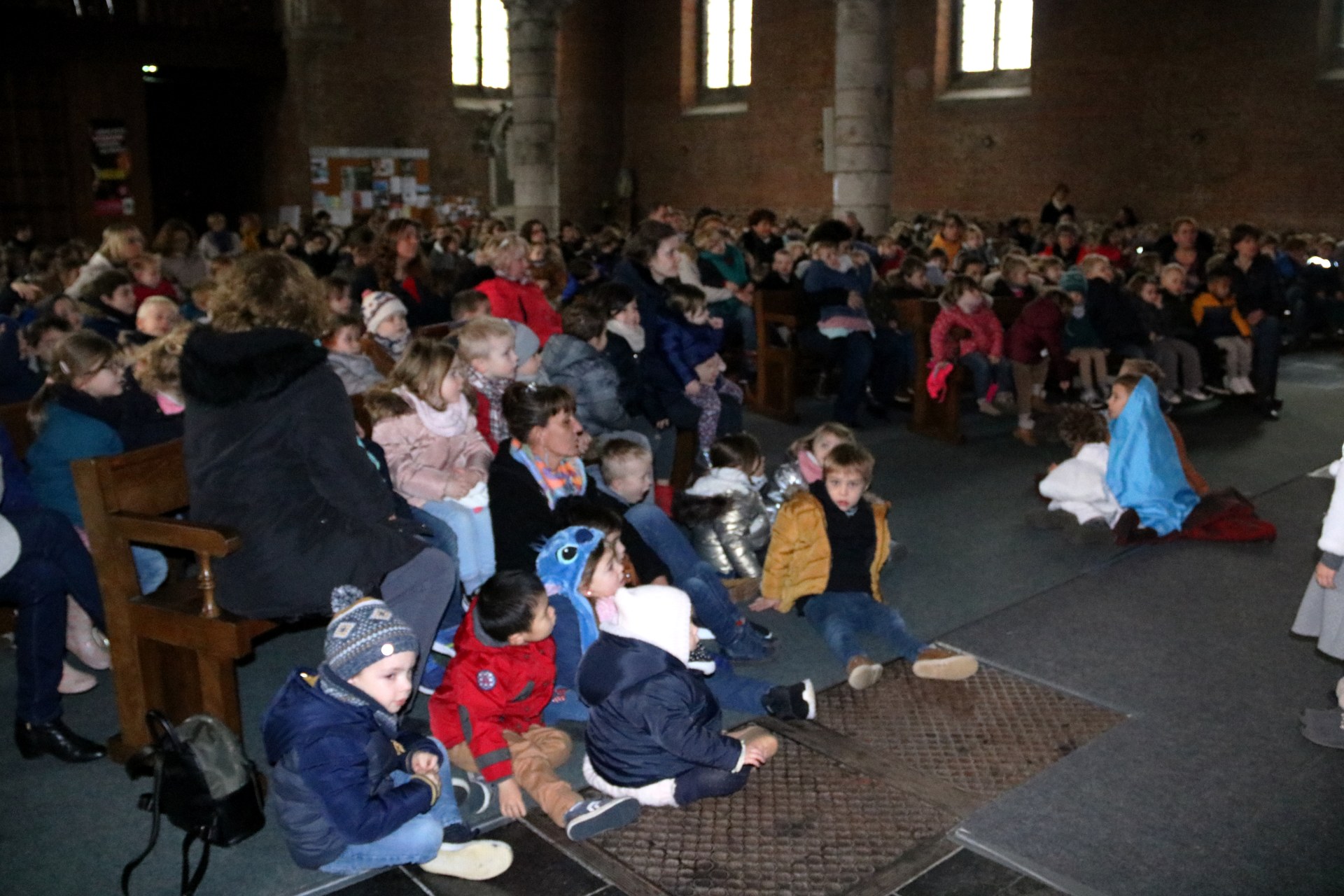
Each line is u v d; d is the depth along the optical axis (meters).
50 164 18.14
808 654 4.43
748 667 4.32
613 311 5.80
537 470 4.27
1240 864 3.06
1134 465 5.76
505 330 4.93
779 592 4.69
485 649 3.32
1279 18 15.71
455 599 4.09
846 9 13.62
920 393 8.12
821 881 2.98
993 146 19.19
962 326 7.91
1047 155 18.52
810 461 5.15
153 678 3.56
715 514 5.02
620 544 3.99
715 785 3.26
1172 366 9.23
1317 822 3.26
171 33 18.61
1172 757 3.62
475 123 22.17
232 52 19.36
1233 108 16.31
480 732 3.29
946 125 19.78
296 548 3.14
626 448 4.53
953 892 2.94
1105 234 14.52
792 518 4.56
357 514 3.14
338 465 3.08
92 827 3.25
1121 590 5.10
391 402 4.23
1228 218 16.58
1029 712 3.93
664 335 6.10
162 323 5.44
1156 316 9.31
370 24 20.58
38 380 5.56
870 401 8.73
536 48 17.42
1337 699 3.87
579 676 3.29
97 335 4.21
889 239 12.20
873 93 13.73
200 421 3.16
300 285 3.18
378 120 20.95
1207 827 3.23
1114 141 17.66
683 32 23.12
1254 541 5.73
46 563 3.56
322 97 20.25
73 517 4.16
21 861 3.08
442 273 11.23
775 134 21.86
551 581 3.55
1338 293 12.52
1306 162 15.70
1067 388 8.72
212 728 3.04
